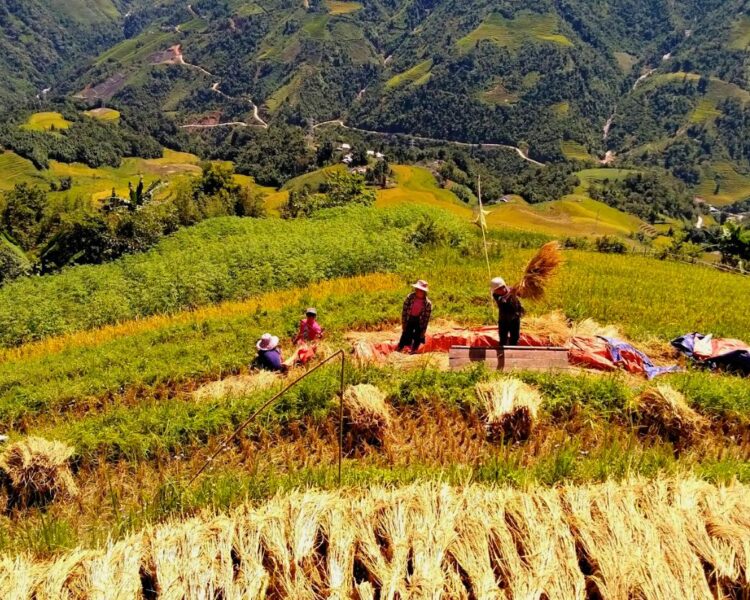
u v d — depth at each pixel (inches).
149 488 299.6
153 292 807.7
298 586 187.8
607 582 187.2
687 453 309.6
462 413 342.6
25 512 287.1
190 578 190.2
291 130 6574.8
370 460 308.2
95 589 187.3
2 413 422.0
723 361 442.6
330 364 393.7
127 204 1407.5
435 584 182.4
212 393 413.4
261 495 257.8
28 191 1984.5
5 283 1083.3
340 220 1350.9
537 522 206.2
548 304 600.1
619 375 392.5
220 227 1343.5
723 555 200.7
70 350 591.5
